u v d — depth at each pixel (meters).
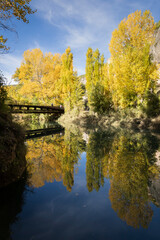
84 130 13.50
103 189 2.87
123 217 2.03
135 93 15.45
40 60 31.48
